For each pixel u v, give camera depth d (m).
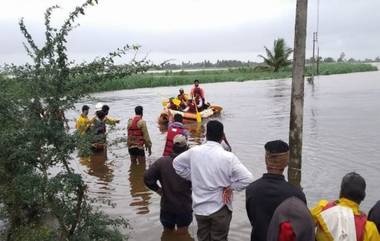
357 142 14.12
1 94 4.84
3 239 5.86
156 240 7.08
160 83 51.81
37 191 4.88
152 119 21.56
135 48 5.52
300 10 7.73
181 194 7.12
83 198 5.29
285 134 15.99
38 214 6.08
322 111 22.47
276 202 4.19
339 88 38.47
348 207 3.72
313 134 15.84
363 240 3.59
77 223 5.23
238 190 5.39
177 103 21.38
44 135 4.78
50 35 4.84
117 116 22.91
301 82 7.89
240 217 7.93
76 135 4.98
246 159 12.20
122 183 10.27
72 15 4.87
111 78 5.11
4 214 5.87
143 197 9.24
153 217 8.07
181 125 10.09
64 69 4.90
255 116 21.41
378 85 41.03
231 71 75.69
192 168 5.56
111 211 8.40
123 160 12.40
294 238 3.47
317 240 3.73
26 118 4.93
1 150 4.95
